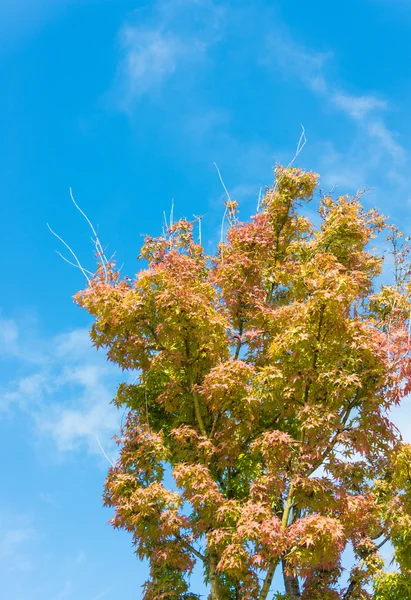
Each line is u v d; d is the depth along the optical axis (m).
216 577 12.98
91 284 14.48
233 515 12.05
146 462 13.74
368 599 14.59
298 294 14.92
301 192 18.09
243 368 12.84
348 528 11.88
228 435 13.56
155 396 16.09
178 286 13.58
